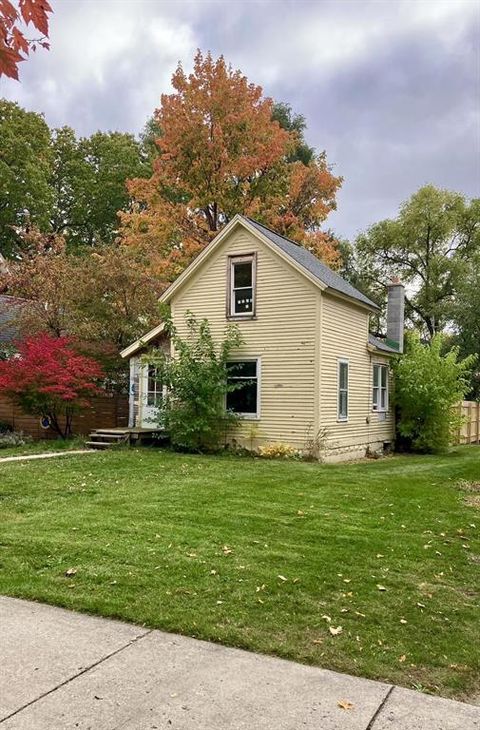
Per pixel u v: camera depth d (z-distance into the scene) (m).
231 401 14.95
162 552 5.41
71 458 12.12
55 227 35.69
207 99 23.72
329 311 14.34
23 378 14.66
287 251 14.18
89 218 36.03
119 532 6.12
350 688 3.08
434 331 35.28
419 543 6.07
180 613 4.02
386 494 8.89
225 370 14.32
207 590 4.47
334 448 14.48
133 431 15.02
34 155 30.86
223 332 15.07
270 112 24.91
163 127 24.27
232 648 3.54
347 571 5.05
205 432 14.26
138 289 17.89
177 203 26.91
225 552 5.46
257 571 4.94
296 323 14.02
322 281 13.59
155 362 14.85
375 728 2.71
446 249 35.66
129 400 17.27
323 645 3.59
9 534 5.99
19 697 2.94
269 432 14.23
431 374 17.89
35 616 3.99
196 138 23.70
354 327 15.95
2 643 3.56
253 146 24.12
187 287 15.77
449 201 34.75
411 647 3.62
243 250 14.84
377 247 36.81
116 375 17.73
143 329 17.86
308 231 26.42
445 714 2.85
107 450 13.95
